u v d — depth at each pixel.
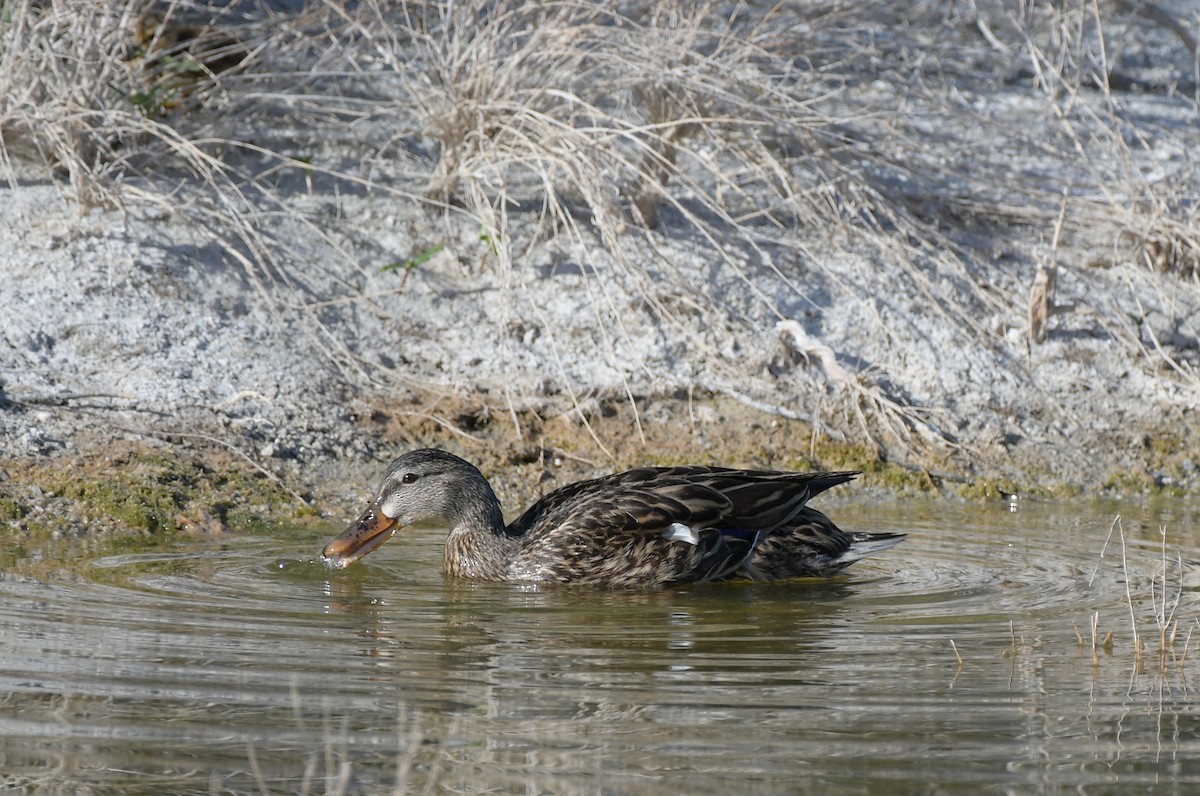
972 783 6.66
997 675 8.23
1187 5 24.39
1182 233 16.56
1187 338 15.98
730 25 16.02
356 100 15.62
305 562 10.78
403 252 15.27
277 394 13.38
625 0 15.52
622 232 15.30
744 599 10.17
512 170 16.25
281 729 7.19
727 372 14.45
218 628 8.90
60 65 14.97
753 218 16.28
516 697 7.71
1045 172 18.03
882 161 16.25
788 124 15.09
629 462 13.36
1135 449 14.44
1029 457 14.16
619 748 7.00
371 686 7.84
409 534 12.12
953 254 16.14
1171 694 7.91
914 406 14.57
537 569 10.62
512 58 14.86
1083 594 10.20
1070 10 19.73
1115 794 6.55
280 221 15.25
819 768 6.78
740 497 10.84
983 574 10.81
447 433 13.41
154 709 7.41
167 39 16.66
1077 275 16.44
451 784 6.56
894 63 17.53
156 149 15.56
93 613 9.11
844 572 11.02
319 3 16.73
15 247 14.22
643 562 10.54
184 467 12.23
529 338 14.50
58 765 6.70
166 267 14.36
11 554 10.53
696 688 7.91
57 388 12.88
